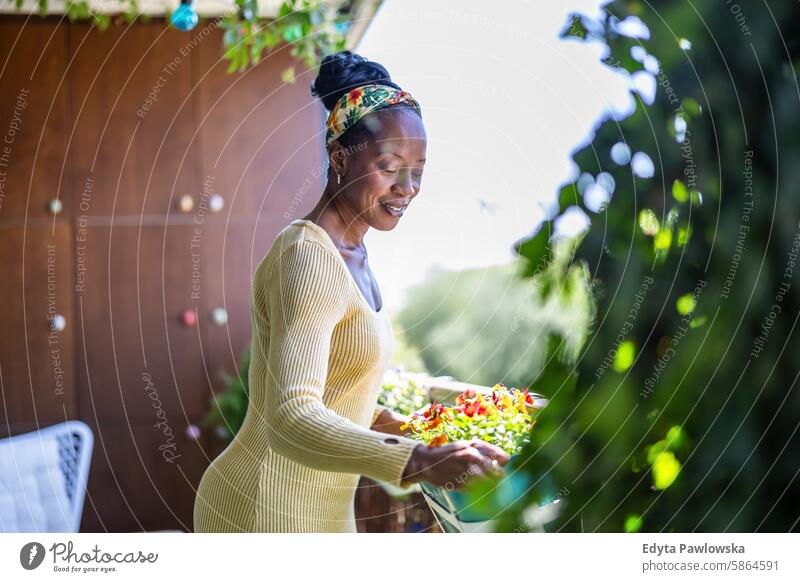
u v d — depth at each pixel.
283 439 1.10
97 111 4.10
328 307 1.21
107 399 4.12
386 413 1.66
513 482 1.15
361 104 1.30
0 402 4.06
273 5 3.29
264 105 4.17
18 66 4.04
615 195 1.16
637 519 1.13
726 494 1.08
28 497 3.06
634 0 1.14
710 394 1.08
